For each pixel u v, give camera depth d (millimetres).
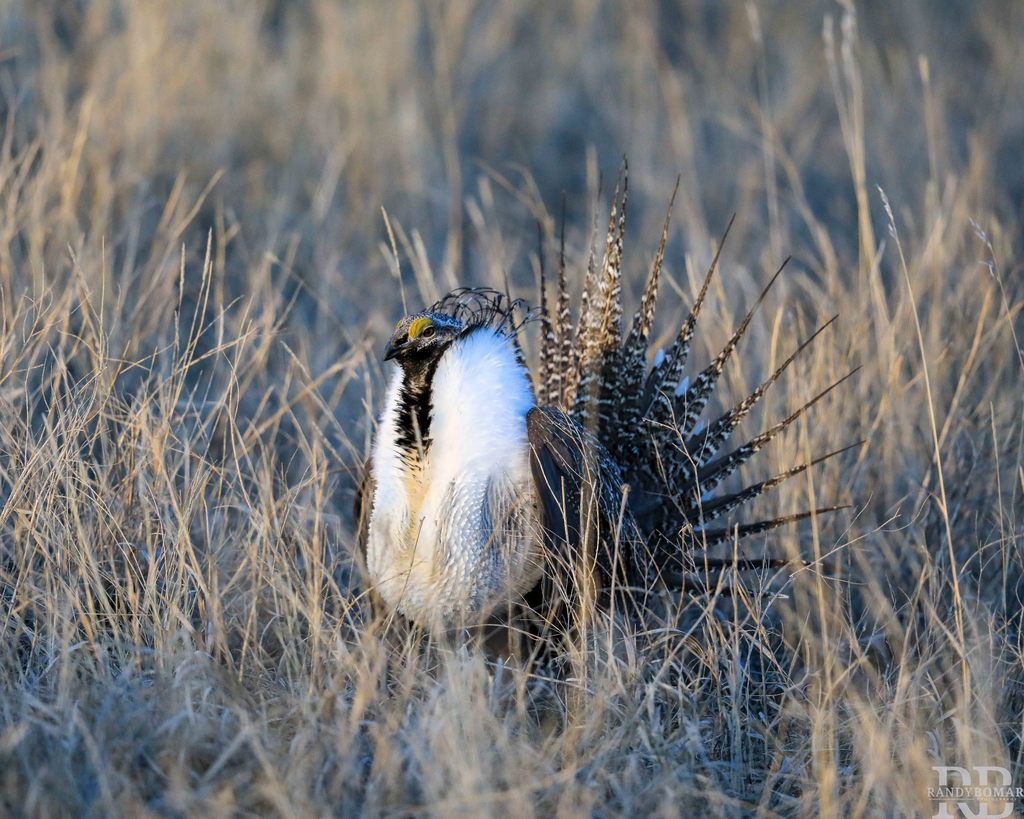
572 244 22906
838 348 17469
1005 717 13062
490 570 13492
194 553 13891
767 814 11578
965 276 18844
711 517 14766
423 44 28250
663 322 20000
